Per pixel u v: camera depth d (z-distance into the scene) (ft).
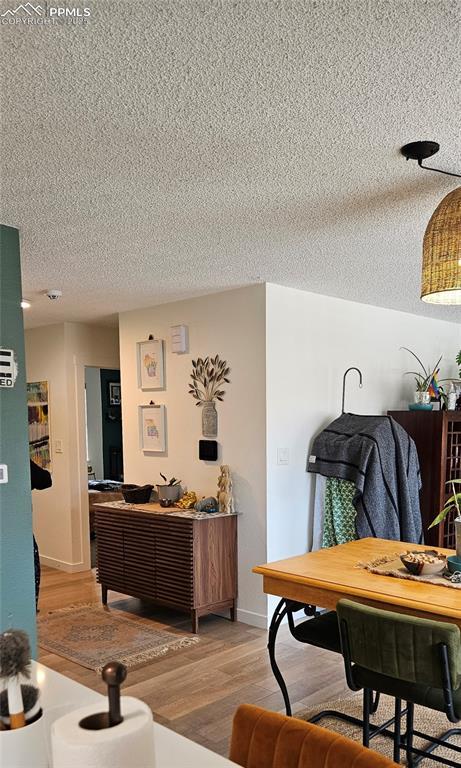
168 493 14.32
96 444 28.96
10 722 2.97
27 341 19.89
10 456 8.63
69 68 4.80
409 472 13.38
